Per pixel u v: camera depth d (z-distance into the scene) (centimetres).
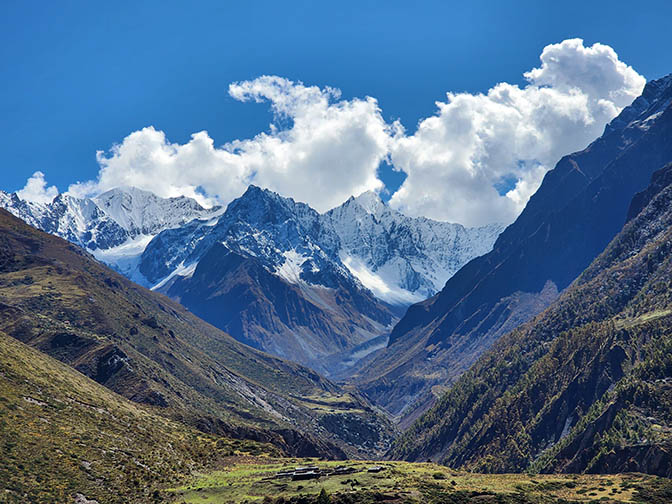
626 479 12812
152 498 12294
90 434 14450
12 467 11819
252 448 17812
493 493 11681
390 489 11825
